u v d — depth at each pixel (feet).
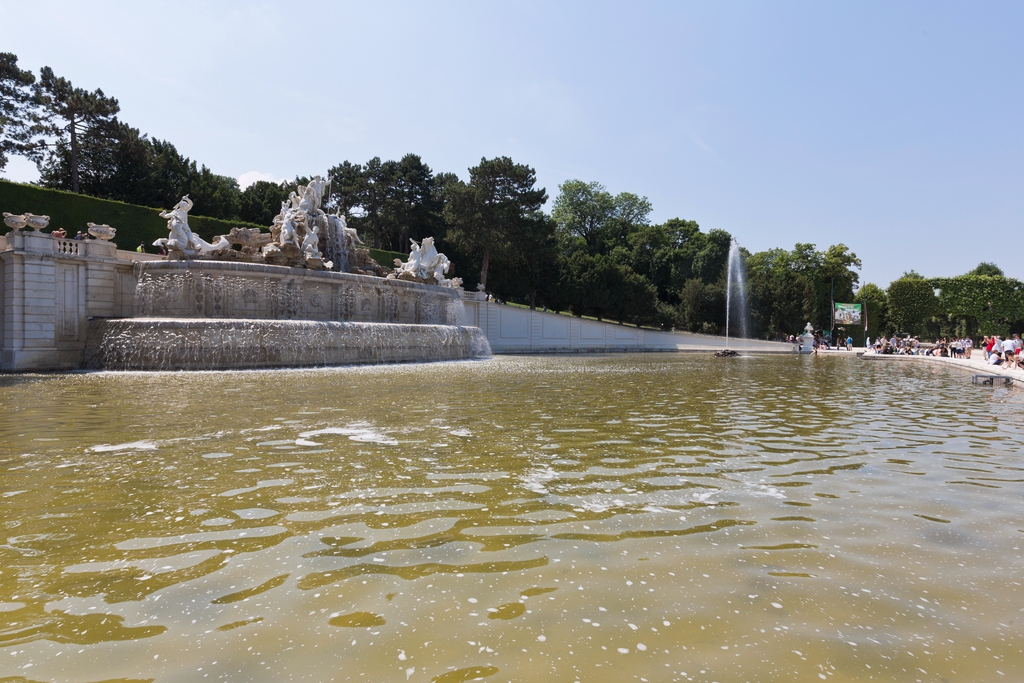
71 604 9.03
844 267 245.24
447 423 25.98
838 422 28.07
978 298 199.82
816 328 234.17
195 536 11.91
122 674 7.16
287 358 61.87
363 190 185.16
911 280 214.48
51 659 7.48
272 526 12.53
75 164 136.46
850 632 8.32
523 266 186.39
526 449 20.45
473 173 165.78
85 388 40.57
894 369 81.61
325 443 21.26
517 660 7.49
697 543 11.73
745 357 130.82
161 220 108.58
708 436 23.49
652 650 7.78
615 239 265.34
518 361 89.71
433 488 15.46
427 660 7.48
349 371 58.29
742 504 14.35
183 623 8.46
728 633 8.26
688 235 269.85
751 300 214.90
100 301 71.31
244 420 26.48
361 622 8.50
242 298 72.08
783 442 22.43
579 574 10.21
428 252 113.70
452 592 9.47
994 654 7.79
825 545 11.71
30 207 91.09
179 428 24.27
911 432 25.38
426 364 74.02
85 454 19.26
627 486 15.81
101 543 11.52
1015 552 11.46
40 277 65.10
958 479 17.06
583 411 30.48
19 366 62.95
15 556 10.84
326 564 10.58
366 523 12.75
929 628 8.46
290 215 95.81
